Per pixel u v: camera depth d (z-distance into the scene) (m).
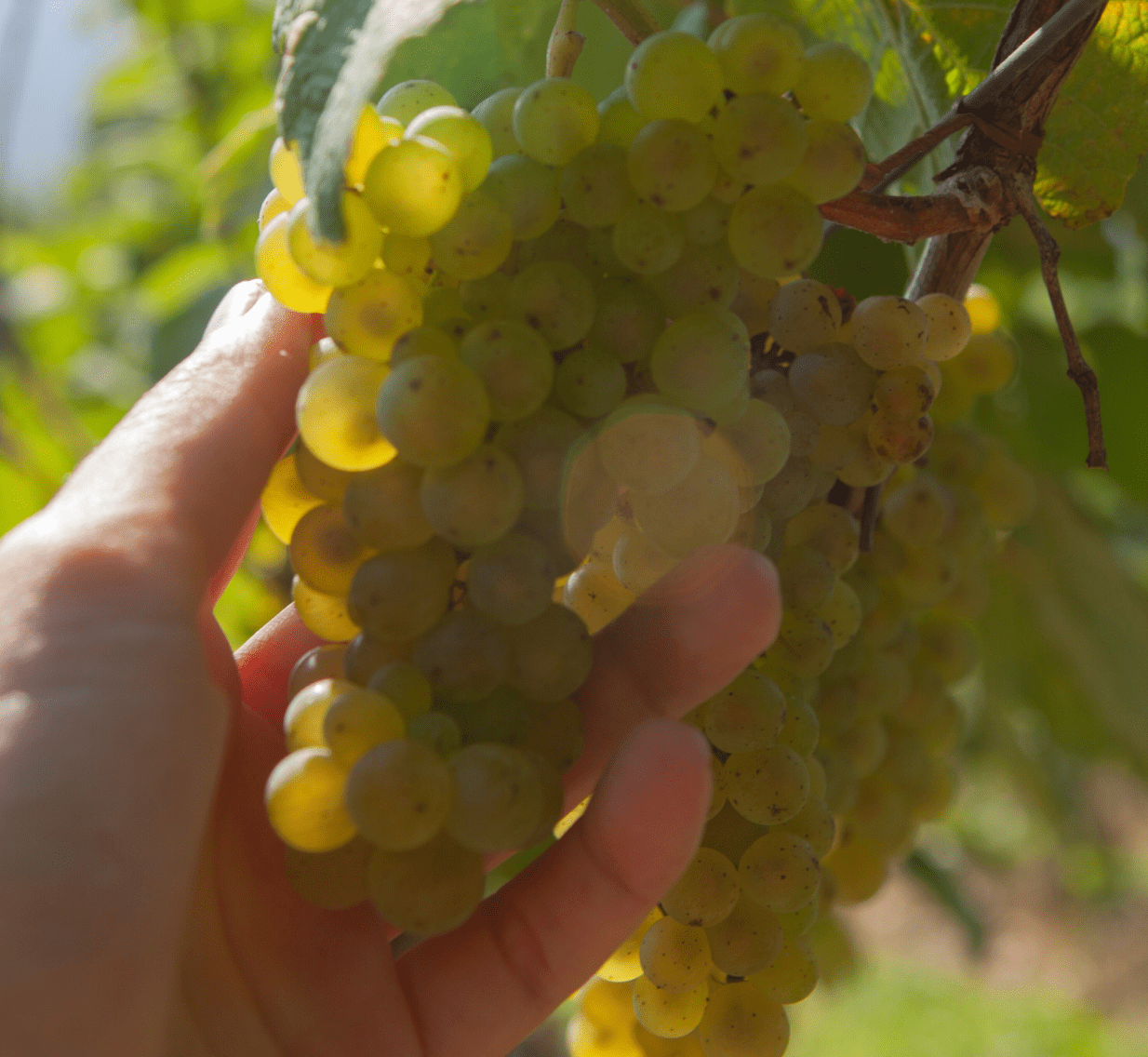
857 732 0.26
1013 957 1.53
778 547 0.21
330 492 0.19
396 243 0.18
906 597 0.27
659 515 0.19
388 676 0.18
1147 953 1.46
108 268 0.60
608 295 0.19
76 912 0.17
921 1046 1.26
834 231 0.28
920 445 0.20
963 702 0.67
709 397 0.18
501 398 0.17
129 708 0.18
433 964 0.22
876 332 0.20
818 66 0.18
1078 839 0.87
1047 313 0.48
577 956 0.20
